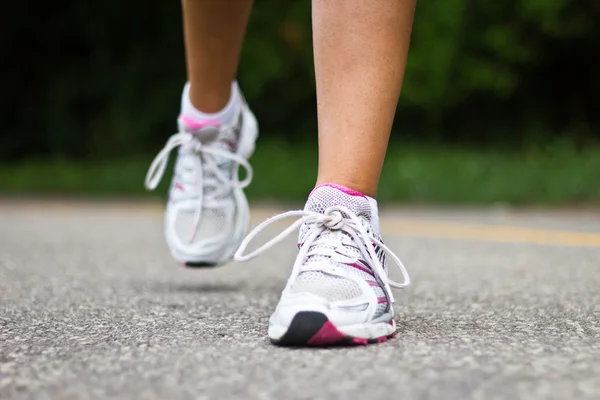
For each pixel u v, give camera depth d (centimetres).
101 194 866
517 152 1012
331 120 137
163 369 105
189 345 123
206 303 177
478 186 725
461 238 394
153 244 360
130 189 884
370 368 104
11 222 513
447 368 104
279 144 1097
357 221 133
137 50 1220
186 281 227
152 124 1192
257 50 1114
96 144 1206
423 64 1038
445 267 267
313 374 101
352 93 135
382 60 135
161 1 1198
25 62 1259
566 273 241
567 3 1001
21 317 154
